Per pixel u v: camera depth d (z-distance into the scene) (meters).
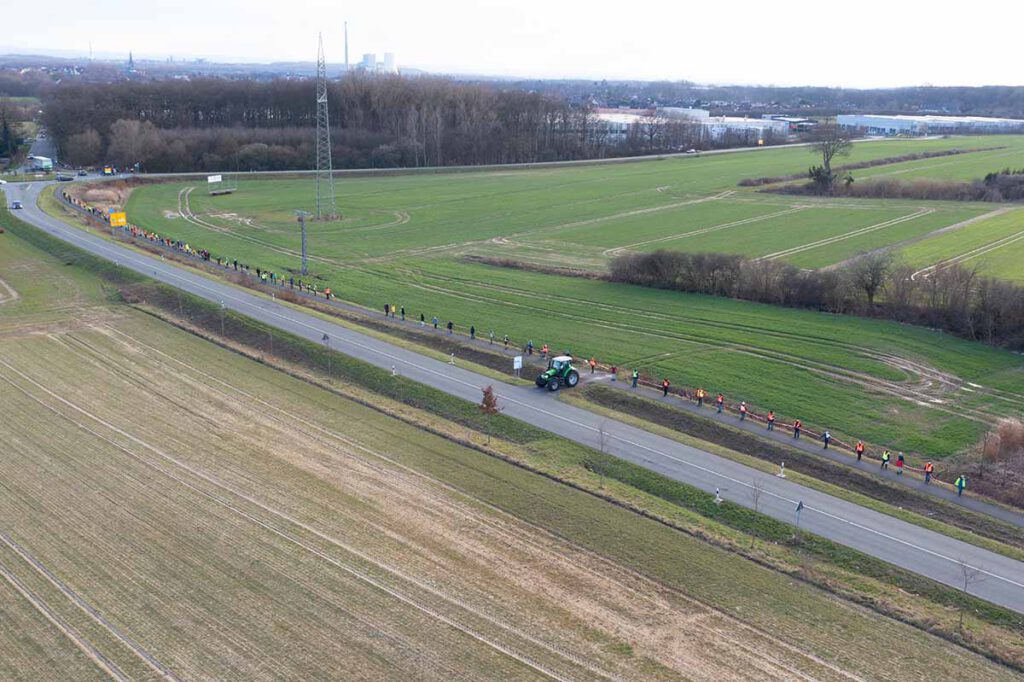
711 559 42.09
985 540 44.06
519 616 36.97
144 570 40.06
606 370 70.75
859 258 91.94
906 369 70.31
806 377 68.75
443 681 32.75
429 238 130.88
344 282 102.69
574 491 49.31
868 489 50.53
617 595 38.75
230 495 47.75
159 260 108.38
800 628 36.66
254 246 123.69
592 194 174.25
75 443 54.56
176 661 33.75
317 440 56.09
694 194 172.62
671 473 51.56
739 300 92.44
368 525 44.66
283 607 37.31
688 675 33.38
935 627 36.66
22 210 137.75
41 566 40.38
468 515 46.09
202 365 71.31
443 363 72.19
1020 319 75.62
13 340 77.06
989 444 54.59
